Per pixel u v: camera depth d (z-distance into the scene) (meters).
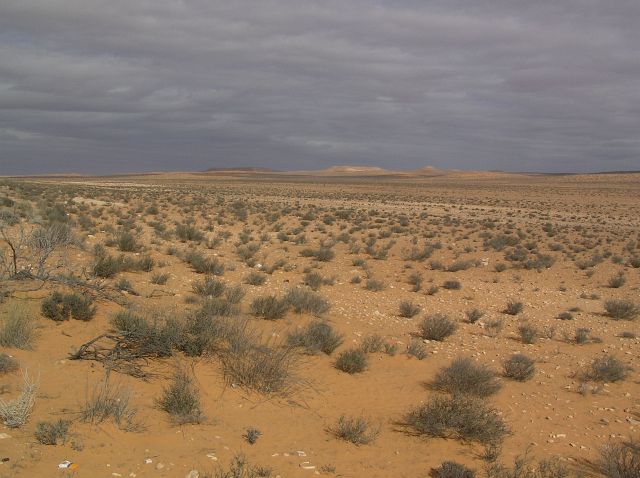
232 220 40.00
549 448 7.60
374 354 11.02
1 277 11.30
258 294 15.24
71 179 169.12
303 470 6.37
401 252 28.72
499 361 11.40
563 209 72.56
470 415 7.79
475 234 40.38
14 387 7.09
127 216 35.78
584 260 28.50
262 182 155.75
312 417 7.90
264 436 7.12
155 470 5.86
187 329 9.60
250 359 9.16
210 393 7.98
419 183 161.88
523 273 24.72
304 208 58.38
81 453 5.89
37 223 23.77
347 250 27.97
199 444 6.61
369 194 97.75
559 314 16.06
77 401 7.00
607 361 11.20
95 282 12.38
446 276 22.70
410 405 8.72
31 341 8.71
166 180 162.50
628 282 23.39
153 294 13.07
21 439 5.93
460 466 6.48
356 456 6.93
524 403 9.27
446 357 11.34
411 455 7.10
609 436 8.08
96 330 9.74
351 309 14.96
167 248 21.97
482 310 16.48
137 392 7.63
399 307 15.80
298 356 10.07
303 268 21.78
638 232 46.78
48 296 10.95
